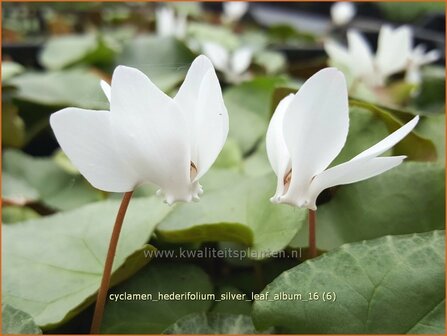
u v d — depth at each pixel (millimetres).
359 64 263
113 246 125
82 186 234
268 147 121
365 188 156
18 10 517
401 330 118
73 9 580
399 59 265
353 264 125
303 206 118
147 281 152
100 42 366
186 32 468
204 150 114
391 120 157
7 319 124
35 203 204
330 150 112
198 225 147
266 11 737
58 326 136
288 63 420
